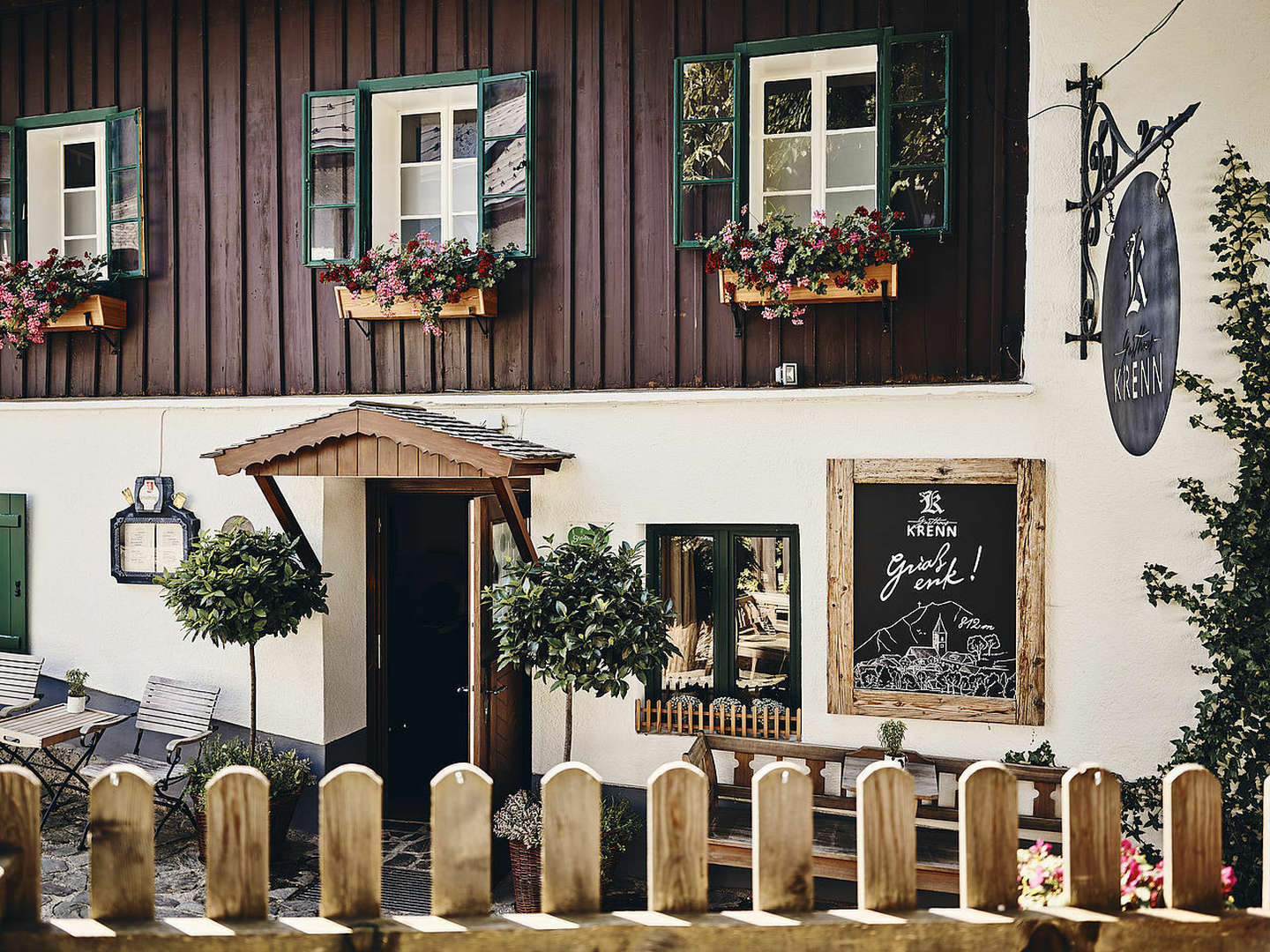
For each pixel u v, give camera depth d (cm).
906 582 613
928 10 623
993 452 599
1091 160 553
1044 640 587
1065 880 241
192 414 754
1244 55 542
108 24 782
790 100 666
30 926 229
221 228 759
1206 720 525
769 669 656
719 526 661
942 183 616
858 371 638
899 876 239
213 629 647
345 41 729
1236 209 539
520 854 568
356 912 234
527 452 624
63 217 824
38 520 796
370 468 616
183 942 228
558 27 688
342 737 741
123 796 234
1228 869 281
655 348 675
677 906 238
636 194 679
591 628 540
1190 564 564
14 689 759
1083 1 573
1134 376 426
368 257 694
